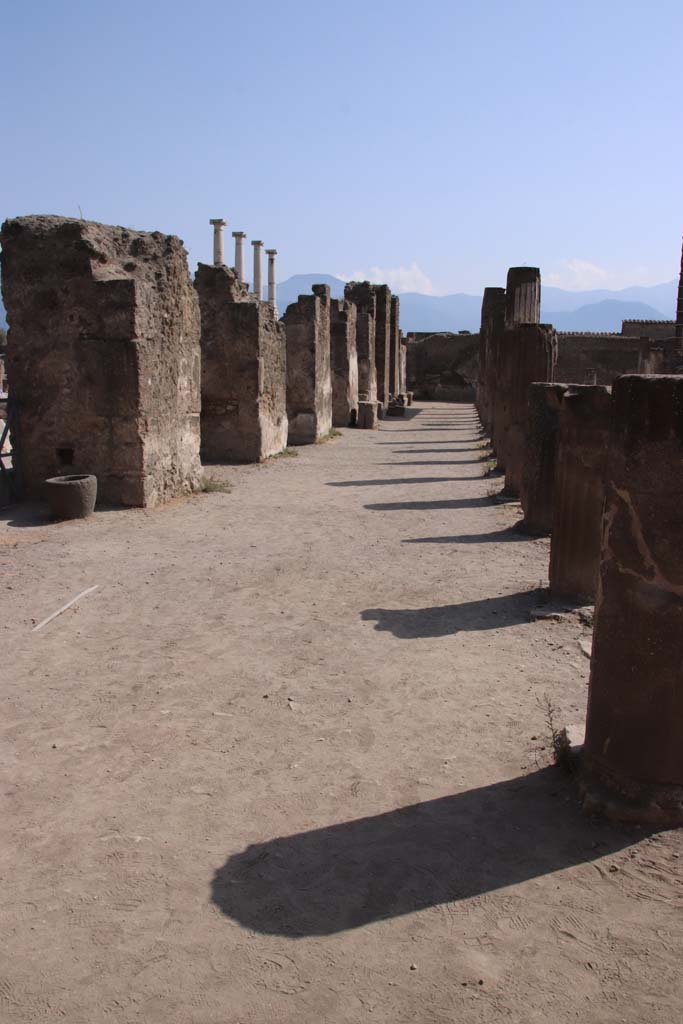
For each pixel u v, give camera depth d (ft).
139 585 28.63
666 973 10.47
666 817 13.37
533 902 11.85
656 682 13.09
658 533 12.80
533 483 36.81
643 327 156.76
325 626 24.35
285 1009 9.99
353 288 115.85
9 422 42.04
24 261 40.93
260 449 63.31
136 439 41.73
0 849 13.37
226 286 61.31
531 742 16.69
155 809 14.49
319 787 15.17
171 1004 10.09
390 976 10.50
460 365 179.42
